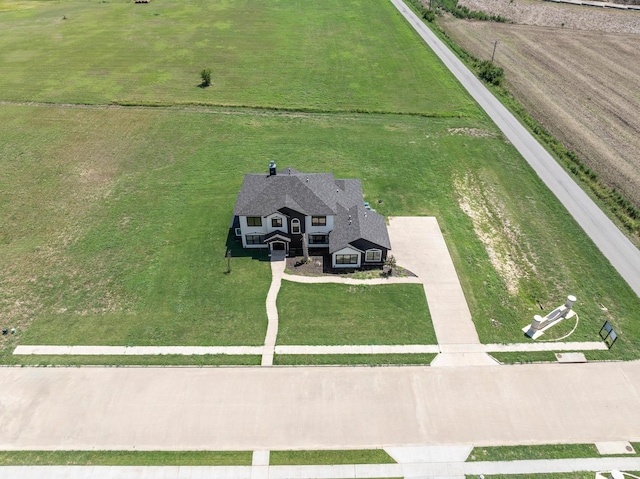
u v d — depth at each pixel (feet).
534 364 114.11
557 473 93.71
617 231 154.81
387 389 108.78
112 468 94.48
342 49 301.43
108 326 123.34
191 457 96.48
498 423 102.47
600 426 101.81
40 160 192.44
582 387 108.99
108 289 134.31
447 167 188.44
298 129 215.31
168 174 183.93
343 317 125.80
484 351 117.29
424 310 128.06
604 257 144.87
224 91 248.11
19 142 204.03
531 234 154.40
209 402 105.91
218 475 93.56
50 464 95.04
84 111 228.43
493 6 399.24
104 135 209.67
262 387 108.99
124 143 203.92
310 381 110.32
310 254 147.64
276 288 134.41
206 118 223.10
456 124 219.00
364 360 114.93
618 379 110.63
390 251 147.23
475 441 99.35
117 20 354.74
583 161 191.72
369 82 259.60
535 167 187.21
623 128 217.15
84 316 126.21
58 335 120.88
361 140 207.00
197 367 113.09
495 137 208.23
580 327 123.13
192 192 173.68
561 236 153.48
